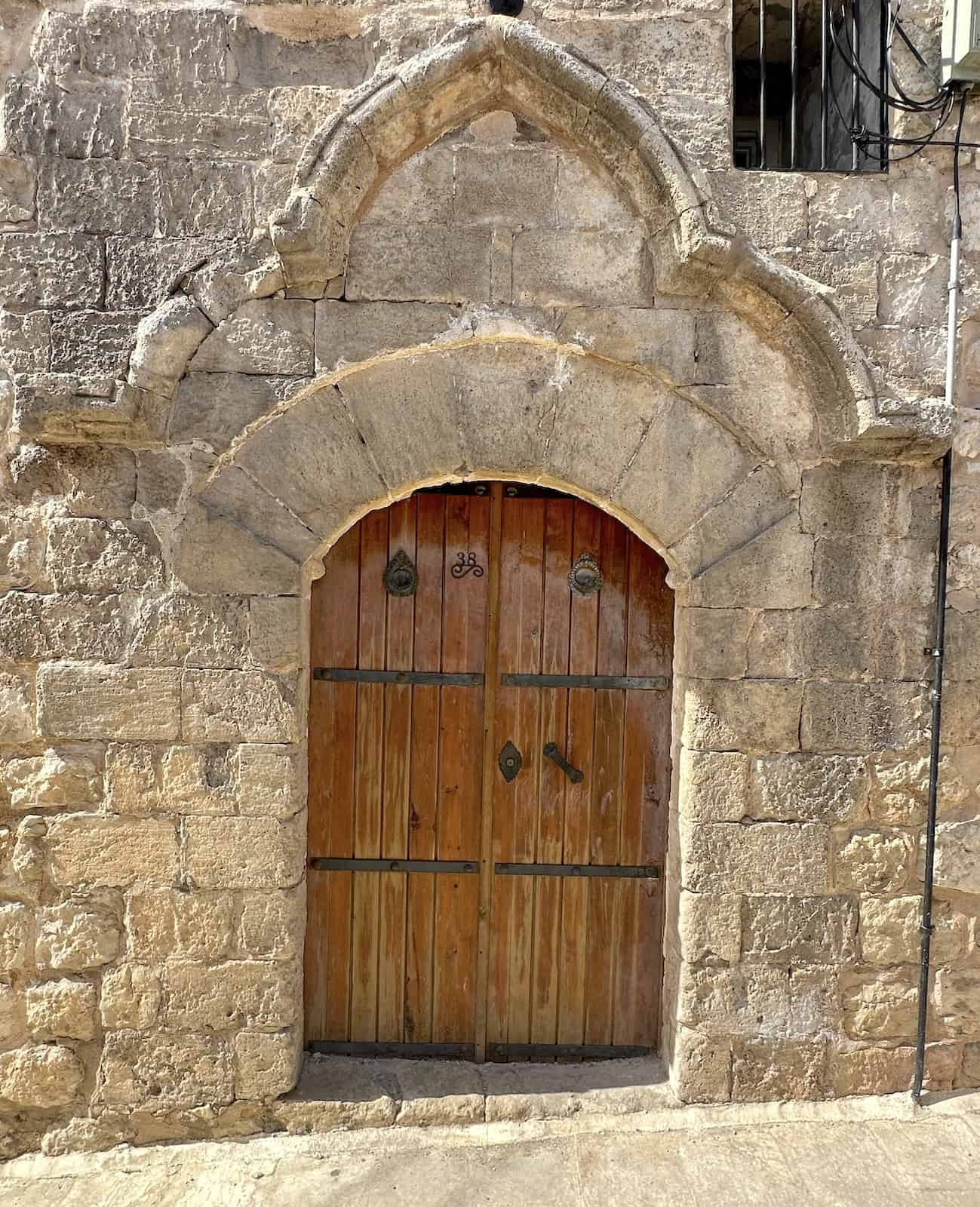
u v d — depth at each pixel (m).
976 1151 2.78
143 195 2.79
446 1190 2.66
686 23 2.84
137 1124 2.89
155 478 2.82
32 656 2.83
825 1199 2.60
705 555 2.94
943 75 2.85
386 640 3.27
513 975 3.32
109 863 2.86
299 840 2.94
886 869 2.98
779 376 2.90
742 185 2.87
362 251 2.81
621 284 2.86
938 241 2.91
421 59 2.67
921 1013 2.98
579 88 2.68
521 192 2.84
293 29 2.83
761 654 2.94
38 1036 2.87
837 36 3.68
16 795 2.84
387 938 3.31
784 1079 2.98
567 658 3.29
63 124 2.78
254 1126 2.91
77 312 2.79
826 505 2.93
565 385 2.88
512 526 3.28
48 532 2.82
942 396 2.93
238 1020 2.89
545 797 3.31
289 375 2.82
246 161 2.80
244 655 2.85
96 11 2.78
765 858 2.96
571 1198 2.63
